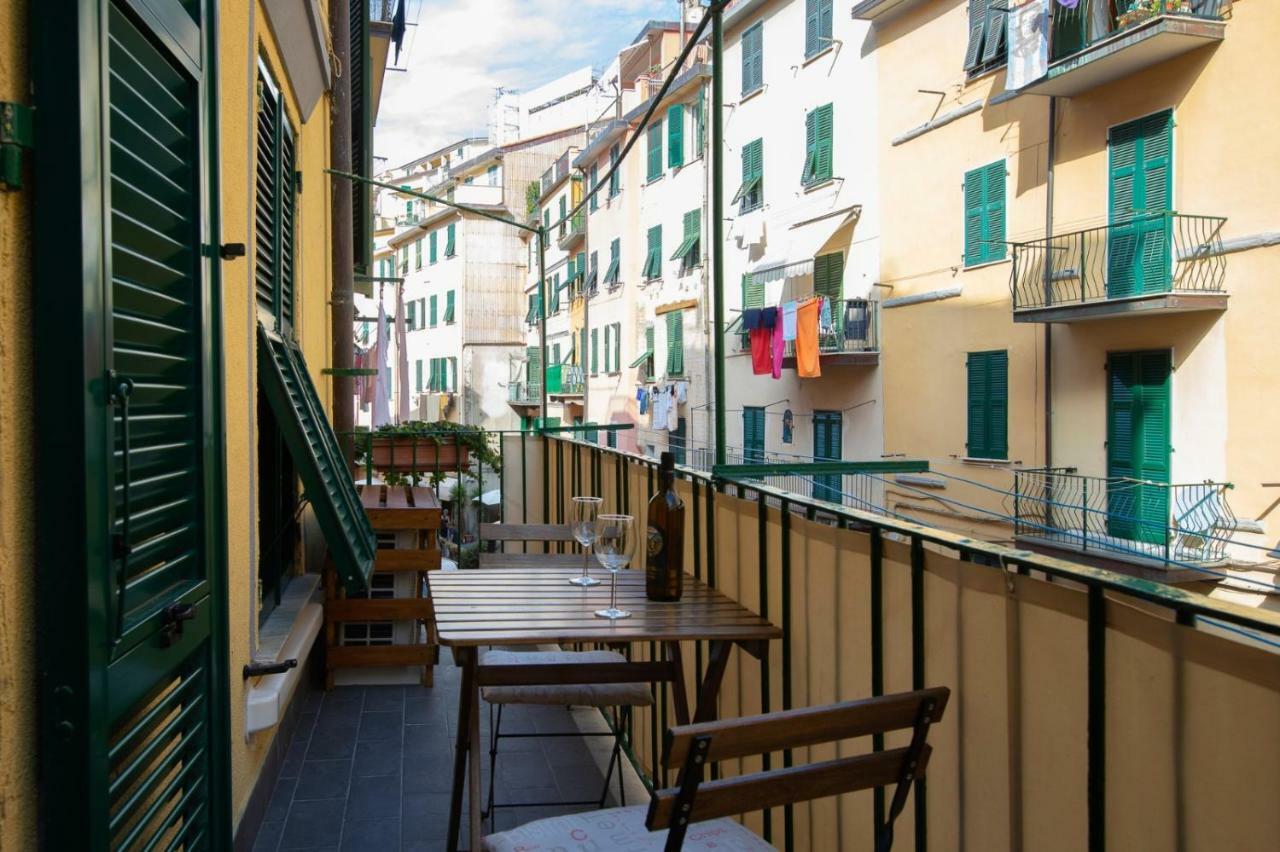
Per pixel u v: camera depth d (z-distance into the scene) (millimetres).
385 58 12836
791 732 1748
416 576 5645
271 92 4535
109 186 1632
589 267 36781
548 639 2633
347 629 5637
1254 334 12195
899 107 18766
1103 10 13695
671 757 1630
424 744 4664
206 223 2354
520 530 4461
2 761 1386
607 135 32875
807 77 21828
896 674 2203
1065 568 1646
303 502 5551
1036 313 14500
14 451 1436
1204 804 1373
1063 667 1675
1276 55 11820
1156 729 1467
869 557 2326
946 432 17656
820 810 2588
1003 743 1833
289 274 5465
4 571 1398
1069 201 14820
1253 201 12141
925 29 17984
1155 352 13461
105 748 1614
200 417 2229
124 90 1786
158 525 1987
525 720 5070
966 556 1944
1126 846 1522
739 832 2348
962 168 17172
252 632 3547
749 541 3098
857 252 20203
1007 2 15953
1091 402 14523
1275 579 11820
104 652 1609
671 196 28938
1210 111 12648
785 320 20656
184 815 2209
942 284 17750
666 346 29031
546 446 6816
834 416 21125
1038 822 1732
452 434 7098
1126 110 13797
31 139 1462
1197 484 12188
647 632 2707
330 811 3859
